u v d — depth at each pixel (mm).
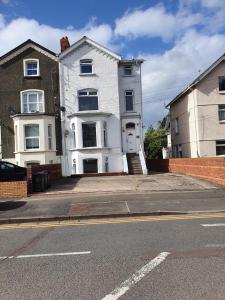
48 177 22125
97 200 16109
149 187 20516
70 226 11586
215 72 34406
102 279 6566
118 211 13312
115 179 26734
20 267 7496
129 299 5676
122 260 7633
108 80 33531
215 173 21641
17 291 6172
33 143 31531
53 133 32125
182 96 39062
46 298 5820
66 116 33031
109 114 33031
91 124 32594
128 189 19875
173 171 32125
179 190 18750
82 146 32250
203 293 5770
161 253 8000
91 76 33375
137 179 25922
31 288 6285
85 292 5996
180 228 10445
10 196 18688
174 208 13586
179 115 40656
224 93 34344
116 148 33188
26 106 32875
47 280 6637
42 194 19125
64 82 33125
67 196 18016
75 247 8852
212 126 34281
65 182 25734
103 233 10250
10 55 32875
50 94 33062
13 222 12734
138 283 6305
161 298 5656
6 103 32625
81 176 30812
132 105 34781
